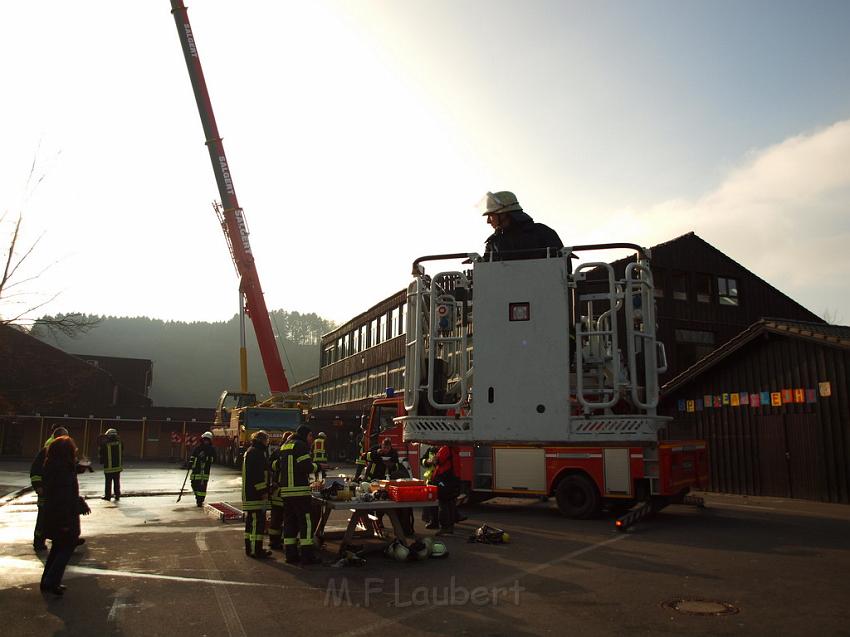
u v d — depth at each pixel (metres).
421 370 13.15
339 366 48.19
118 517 12.49
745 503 15.57
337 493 8.23
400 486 8.33
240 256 30.00
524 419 12.12
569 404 11.94
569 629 5.26
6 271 16.50
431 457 12.61
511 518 12.09
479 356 12.55
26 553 8.75
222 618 5.63
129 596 6.37
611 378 12.70
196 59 30.55
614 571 7.44
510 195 13.20
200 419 51.03
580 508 11.80
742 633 5.13
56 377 44.19
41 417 46.16
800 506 14.82
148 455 49.47
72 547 6.57
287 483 7.92
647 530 10.64
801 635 5.08
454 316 13.40
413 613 5.76
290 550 8.02
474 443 12.67
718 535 10.09
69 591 6.57
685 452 12.59
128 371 78.88
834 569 7.51
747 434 18.02
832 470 15.67
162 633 5.22
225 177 30.27
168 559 8.23
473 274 12.84
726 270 30.45
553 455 12.06
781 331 16.75
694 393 19.73
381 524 9.79
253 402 32.47
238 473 28.66
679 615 5.64
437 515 11.00
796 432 16.70
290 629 5.32
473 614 5.72
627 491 11.46
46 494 6.52
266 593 6.48
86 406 48.81
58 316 18.12
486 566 7.76
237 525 11.34
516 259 12.86
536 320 12.34
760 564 7.80
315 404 56.16
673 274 29.00
